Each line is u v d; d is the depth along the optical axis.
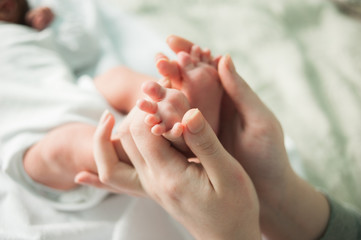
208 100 0.36
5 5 0.59
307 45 0.72
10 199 0.42
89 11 0.67
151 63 0.62
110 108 0.46
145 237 0.40
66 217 0.42
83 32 0.62
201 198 0.32
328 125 0.57
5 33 0.52
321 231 0.39
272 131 0.35
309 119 0.58
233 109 0.37
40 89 0.45
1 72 0.47
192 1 0.83
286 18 0.78
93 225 0.41
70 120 0.42
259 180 0.37
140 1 0.82
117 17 0.71
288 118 0.59
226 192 0.32
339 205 0.40
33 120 0.42
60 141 0.39
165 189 0.33
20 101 0.44
